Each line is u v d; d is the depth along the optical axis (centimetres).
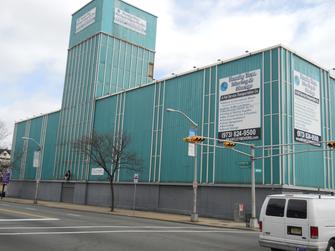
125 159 4762
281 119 3478
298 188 3481
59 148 6475
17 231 1720
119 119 5238
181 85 4447
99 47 6012
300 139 3638
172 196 4281
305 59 3866
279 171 3375
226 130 3853
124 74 6203
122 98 5281
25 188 7431
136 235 1756
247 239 1836
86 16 6494
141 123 4869
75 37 6694
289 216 1270
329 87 4159
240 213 3394
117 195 5025
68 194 6059
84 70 6241
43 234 1644
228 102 3894
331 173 3956
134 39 6450
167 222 2972
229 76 3947
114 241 1508
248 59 3819
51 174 6600
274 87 3562
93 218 2778
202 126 4091
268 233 1321
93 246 1352
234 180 3672
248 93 3744
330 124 4075
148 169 4616
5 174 7556
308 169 3675
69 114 6391
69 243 1407
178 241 1602
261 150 3531
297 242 1233
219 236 1919
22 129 8088
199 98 4197
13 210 3158
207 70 4184
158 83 4762
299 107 3700
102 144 4909
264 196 3428
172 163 4338
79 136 5944
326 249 1206
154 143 4619
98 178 5428
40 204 5153
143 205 4600
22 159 7750
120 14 6334
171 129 4441
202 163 3984
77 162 5919
